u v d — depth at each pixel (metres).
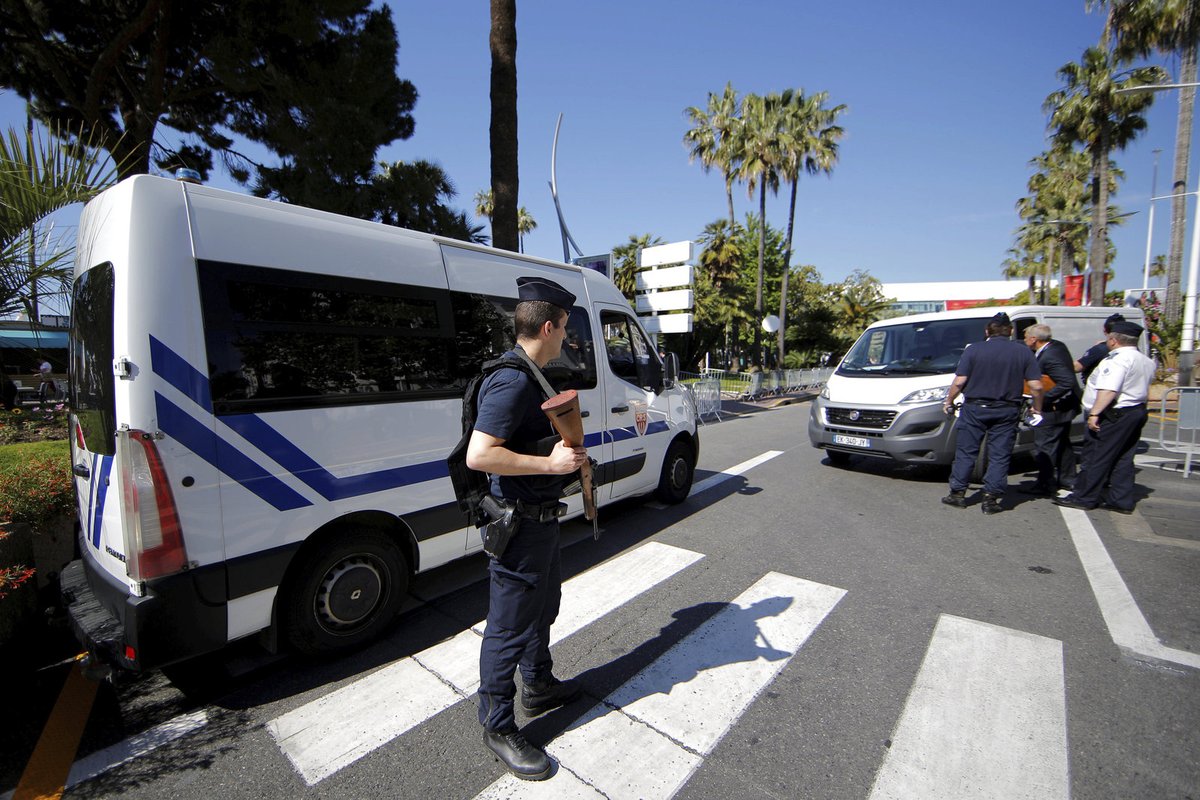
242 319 2.70
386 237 3.37
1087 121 21.86
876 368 7.14
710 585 3.94
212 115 12.73
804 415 14.34
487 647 2.22
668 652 3.09
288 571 2.90
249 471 2.67
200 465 2.52
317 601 3.00
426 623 3.50
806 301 35.75
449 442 3.59
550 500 2.21
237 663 3.07
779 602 3.65
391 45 12.16
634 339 5.23
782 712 2.57
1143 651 3.03
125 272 2.41
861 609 3.55
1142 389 5.22
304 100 10.85
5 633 3.16
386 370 3.28
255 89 10.96
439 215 12.67
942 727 2.44
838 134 24.84
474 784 2.19
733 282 31.62
